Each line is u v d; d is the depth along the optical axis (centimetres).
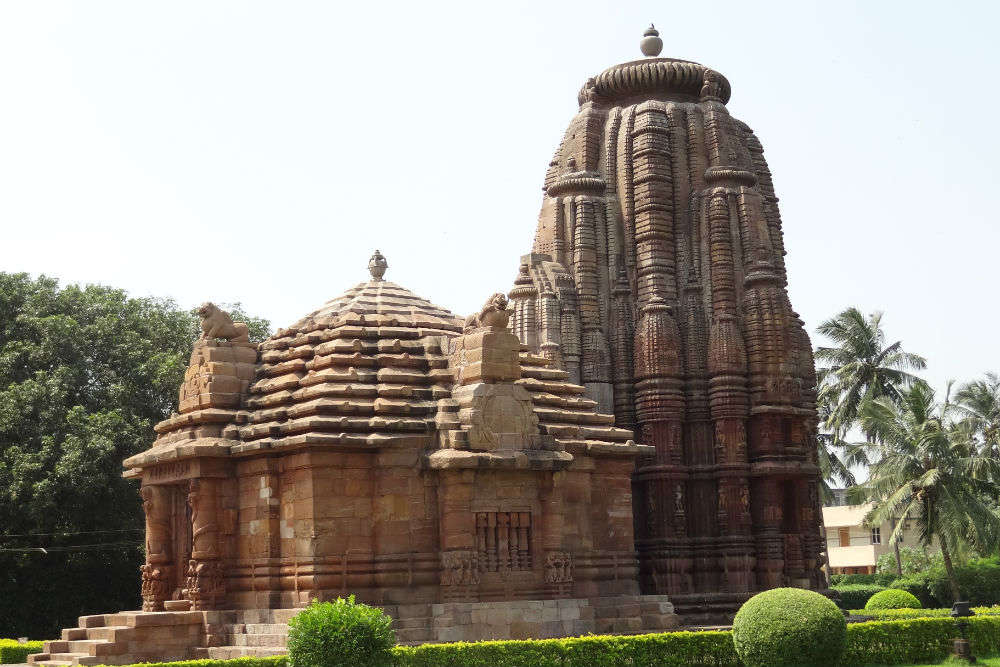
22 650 3344
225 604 3023
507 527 2948
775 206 4769
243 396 3244
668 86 4647
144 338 5688
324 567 2833
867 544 9850
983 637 3316
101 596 5209
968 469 5347
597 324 4334
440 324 3338
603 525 3322
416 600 2859
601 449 3275
